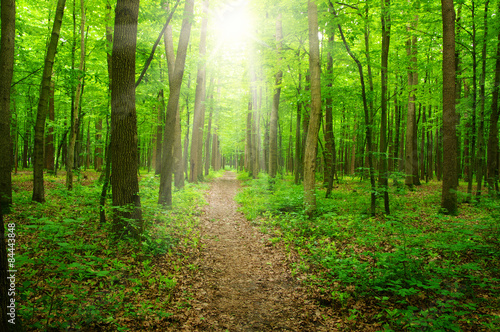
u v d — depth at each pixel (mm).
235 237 7980
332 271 5023
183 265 5551
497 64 10969
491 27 10359
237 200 13594
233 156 68812
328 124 13312
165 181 9234
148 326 3498
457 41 11438
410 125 15969
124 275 4594
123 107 6023
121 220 6066
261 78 16859
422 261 4930
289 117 25109
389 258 4973
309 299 4410
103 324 3361
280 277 5297
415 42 14672
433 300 3961
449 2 8805
